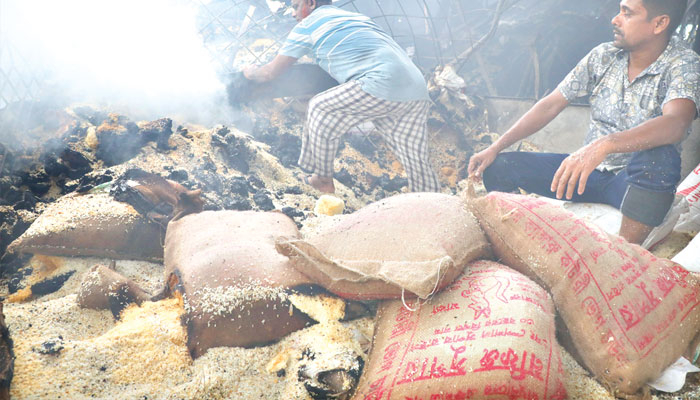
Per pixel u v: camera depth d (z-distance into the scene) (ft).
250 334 6.07
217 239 7.02
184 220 7.56
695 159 13.48
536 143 16.03
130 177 8.32
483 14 22.76
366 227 6.47
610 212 8.82
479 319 5.34
